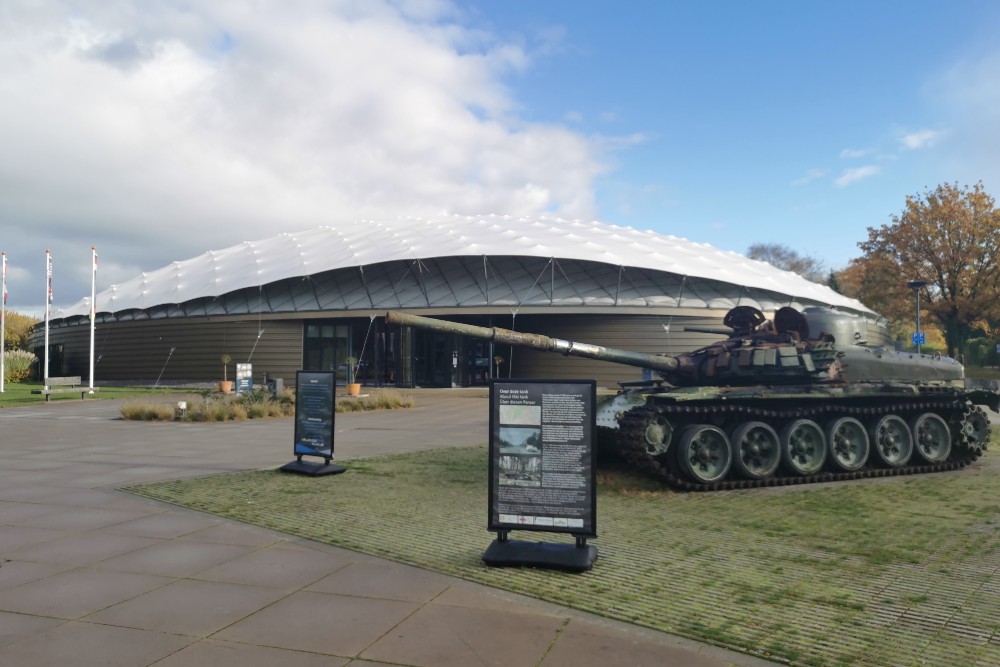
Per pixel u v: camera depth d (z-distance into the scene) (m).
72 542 7.61
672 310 41.03
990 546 7.76
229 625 5.28
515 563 6.76
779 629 5.27
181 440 17.45
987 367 66.56
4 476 11.86
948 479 12.58
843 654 4.83
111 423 22.12
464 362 43.03
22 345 76.88
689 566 6.92
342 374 43.28
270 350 42.66
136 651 4.82
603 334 41.31
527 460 7.06
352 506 9.51
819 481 12.26
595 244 44.66
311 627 5.25
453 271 41.69
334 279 42.56
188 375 44.53
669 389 12.25
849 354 13.35
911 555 7.37
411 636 5.08
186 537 7.82
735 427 11.87
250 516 8.86
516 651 4.83
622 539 8.04
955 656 4.82
